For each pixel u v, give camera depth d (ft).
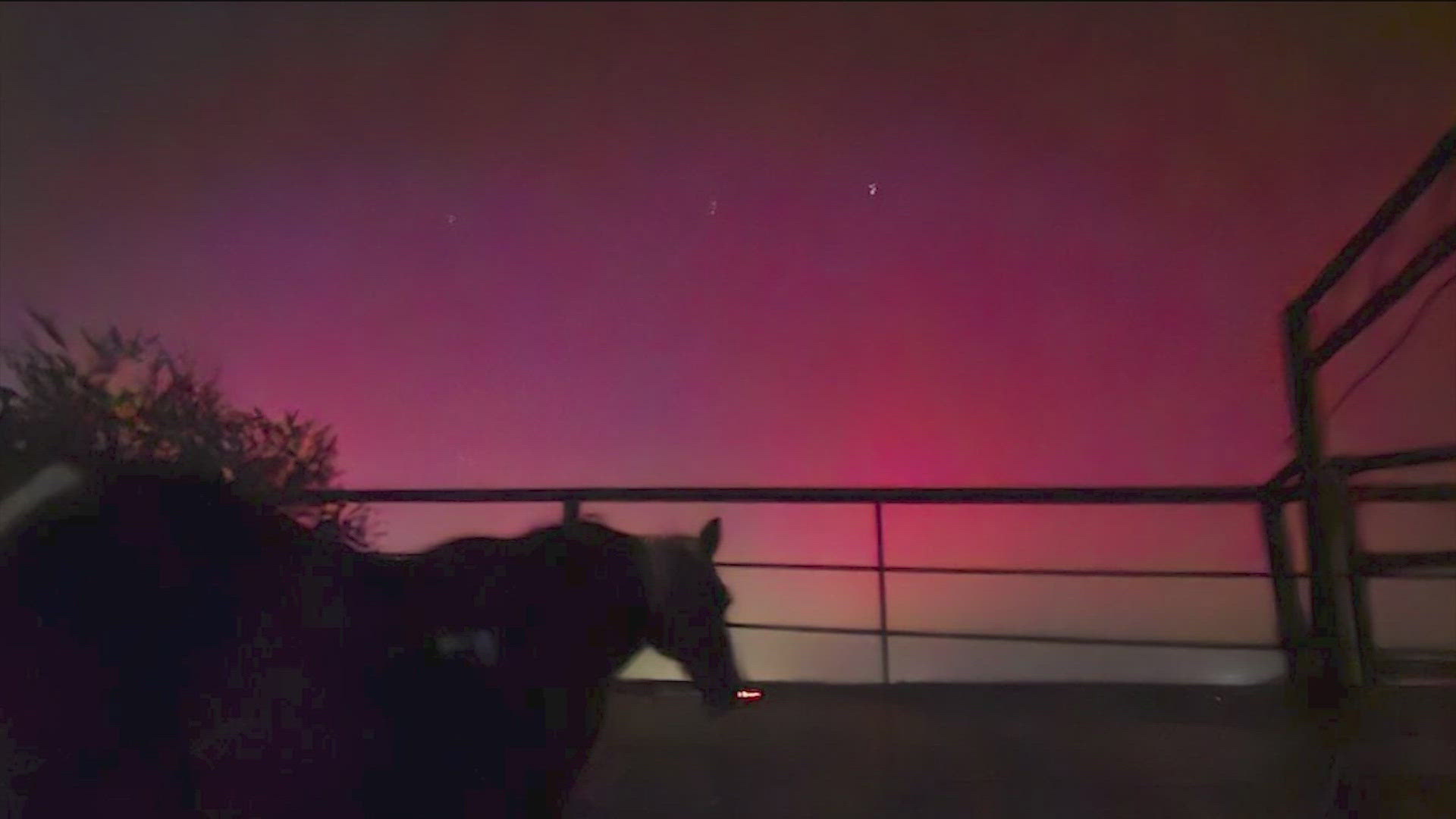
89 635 11.19
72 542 11.37
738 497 14.23
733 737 13.89
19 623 11.22
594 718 11.54
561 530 11.63
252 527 11.51
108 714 11.07
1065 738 13.57
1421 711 12.61
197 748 10.98
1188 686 15.67
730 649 12.13
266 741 10.91
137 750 11.04
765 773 12.83
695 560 11.97
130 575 11.25
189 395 14.40
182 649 11.11
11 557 11.33
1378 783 11.55
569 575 11.35
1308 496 13.52
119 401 13.83
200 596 11.17
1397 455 12.17
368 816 10.80
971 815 11.86
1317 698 13.33
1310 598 13.64
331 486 15.53
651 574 11.71
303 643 11.00
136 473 11.87
